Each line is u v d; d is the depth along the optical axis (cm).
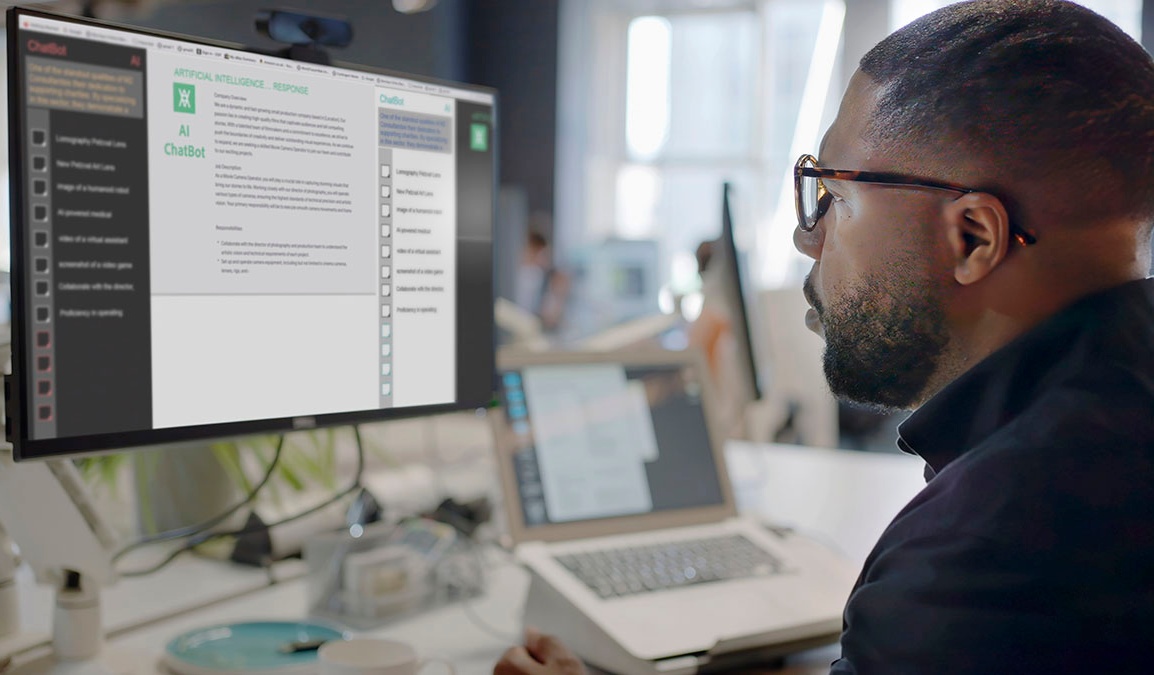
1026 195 56
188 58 78
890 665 53
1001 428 56
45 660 87
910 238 60
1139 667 50
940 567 52
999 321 60
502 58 704
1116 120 55
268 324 85
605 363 124
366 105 90
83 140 73
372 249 92
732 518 126
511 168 709
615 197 692
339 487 137
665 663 90
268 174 84
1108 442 52
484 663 96
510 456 113
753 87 651
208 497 123
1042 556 50
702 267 187
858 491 172
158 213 78
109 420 76
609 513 117
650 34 673
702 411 129
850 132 64
